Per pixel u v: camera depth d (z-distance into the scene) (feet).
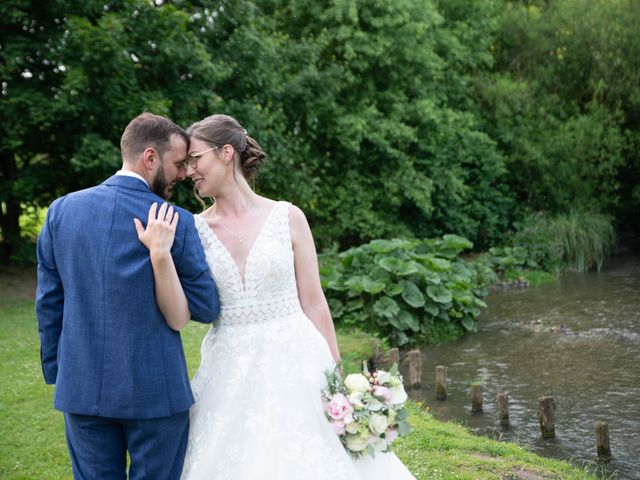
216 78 33.63
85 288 7.48
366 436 8.19
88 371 7.41
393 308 29.60
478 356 27.48
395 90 48.42
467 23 54.54
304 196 39.52
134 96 31.07
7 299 29.53
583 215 53.01
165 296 7.54
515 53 59.26
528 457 14.87
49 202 35.99
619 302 36.42
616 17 56.08
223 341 8.52
